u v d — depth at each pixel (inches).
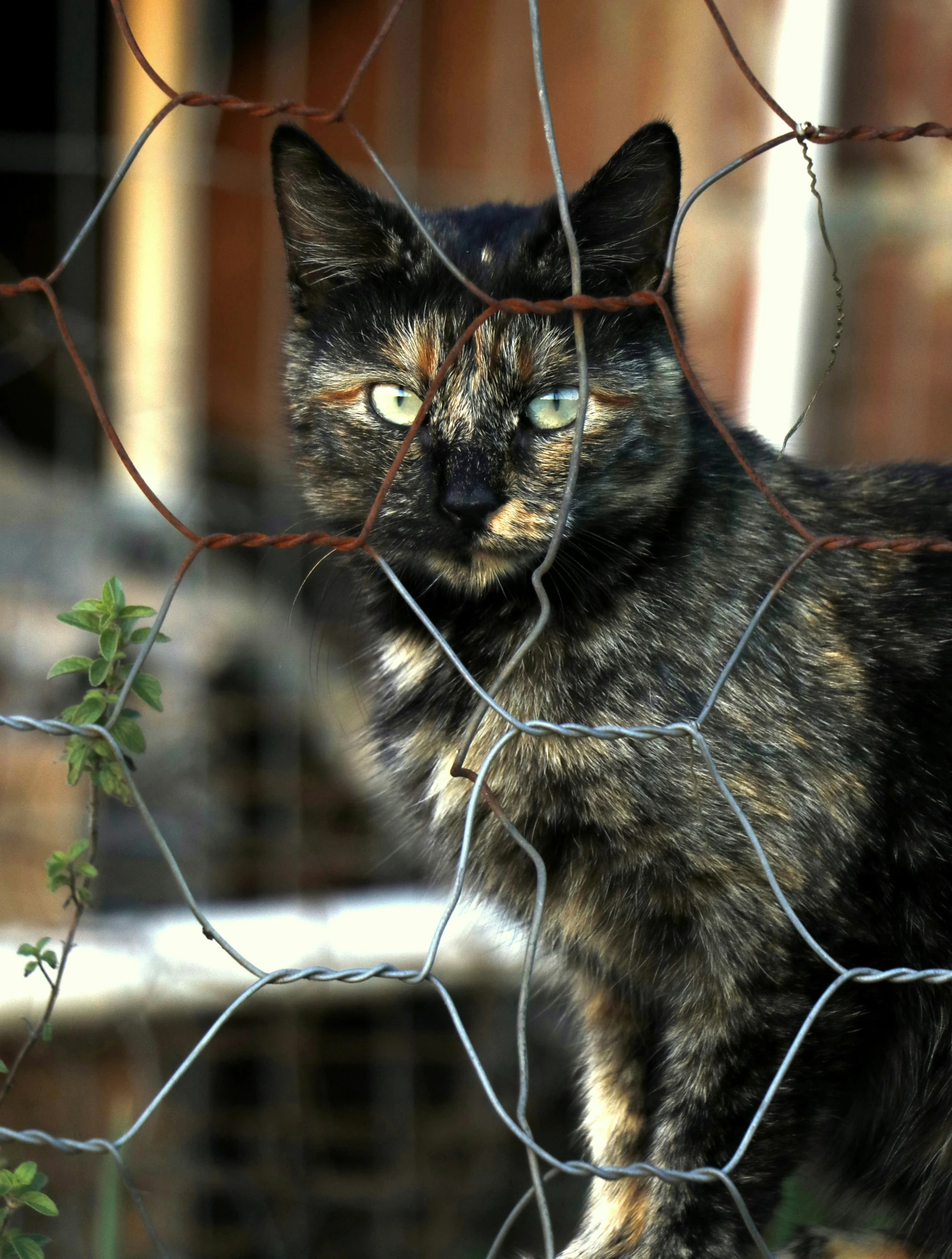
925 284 275.3
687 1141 126.1
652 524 132.0
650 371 131.0
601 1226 141.2
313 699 254.7
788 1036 125.4
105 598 94.5
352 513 136.9
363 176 274.2
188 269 295.4
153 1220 198.8
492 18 266.4
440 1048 223.8
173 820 235.9
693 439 137.4
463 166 273.7
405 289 130.5
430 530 128.9
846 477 145.6
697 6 262.5
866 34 266.5
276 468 271.3
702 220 268.8
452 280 128.4
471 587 133.5
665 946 132.0
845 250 272.2
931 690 135.2
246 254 290.2
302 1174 211.0
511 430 125.7
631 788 124.5
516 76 266.8
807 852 125.3
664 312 90.3
